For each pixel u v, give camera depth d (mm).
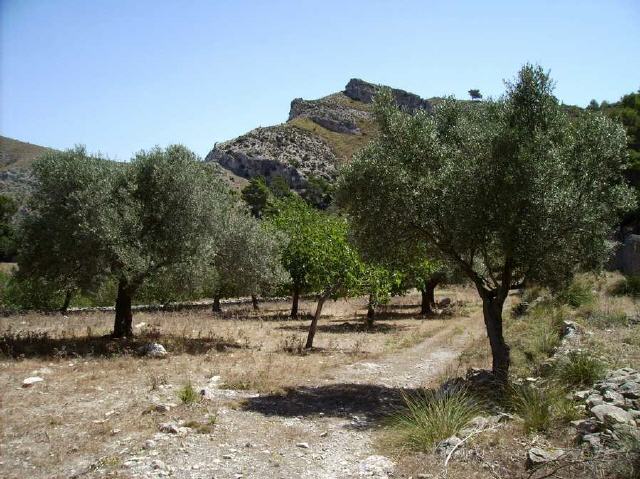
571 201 10086
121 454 7086
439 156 11680
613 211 11391
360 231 12398
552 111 11312
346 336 22484
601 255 11469
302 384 12500
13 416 8812
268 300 44688
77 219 15984
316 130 155125
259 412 9719
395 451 7328
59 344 16391
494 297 11914
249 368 14055
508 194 10180
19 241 16734
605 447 6238
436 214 11500
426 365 15656
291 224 35688
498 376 11086
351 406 10578
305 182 119188
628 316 15672
